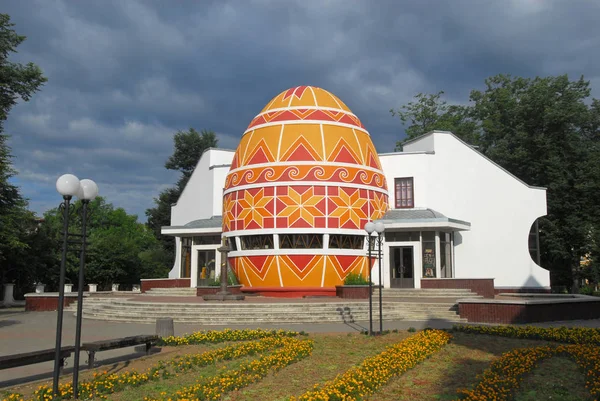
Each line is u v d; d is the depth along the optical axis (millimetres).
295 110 34688
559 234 41844
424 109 63719
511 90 54594
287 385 11156
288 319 22609
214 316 22734
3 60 30188
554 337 16516
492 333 17734
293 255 31641
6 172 31188
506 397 9992
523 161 46000
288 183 32438
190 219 43781
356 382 10539
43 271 44531
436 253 34531
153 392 10555
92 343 12742
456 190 37531
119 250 57312
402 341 15680
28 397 10133
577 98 45438
